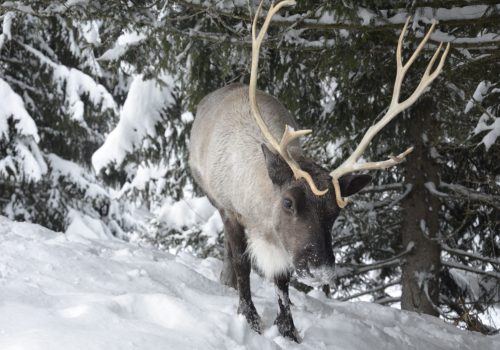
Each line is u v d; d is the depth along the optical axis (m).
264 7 7.46
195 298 6.12
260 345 4.78
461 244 13.37
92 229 18.97
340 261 13.51
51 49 17.75
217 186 6.21
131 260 7.16
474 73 8.39
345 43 7.62
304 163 5.27
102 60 9.83
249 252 6.01
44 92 17.89
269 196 5.50
